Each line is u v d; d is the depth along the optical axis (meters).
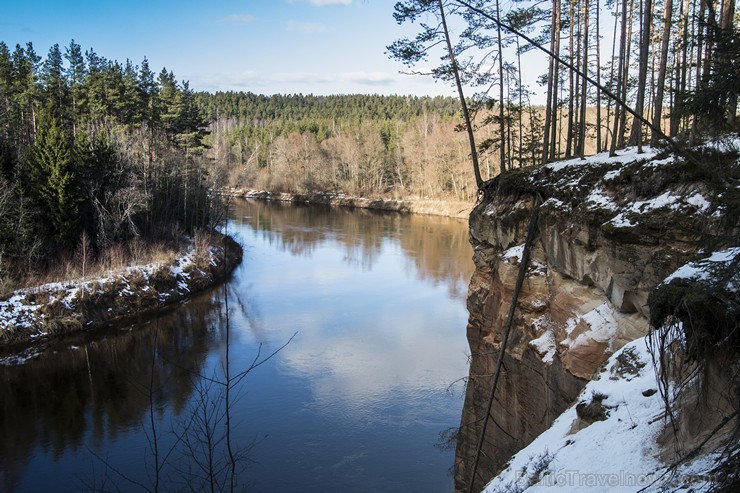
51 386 28.36
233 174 123.62
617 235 12.68
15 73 62.59
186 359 30.91
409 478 19.75
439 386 27.02
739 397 6.31
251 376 28.22
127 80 65.44
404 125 131.00
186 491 17.61
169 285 43.94
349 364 29.78
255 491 18.41
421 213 95.25
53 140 42.75
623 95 24.73
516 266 17.34
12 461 21.42
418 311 39.19
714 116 8.21
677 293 6.97
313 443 21.75
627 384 10.73
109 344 34.06
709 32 8.01
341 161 121.62
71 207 42.59
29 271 38.22
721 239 7.34
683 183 11.84
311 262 56.12
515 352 16.97
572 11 25.44
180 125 68.25
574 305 14.80
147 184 54.69
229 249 57.41
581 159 17.53
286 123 160.38
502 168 22.02
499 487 10.80
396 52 21.39
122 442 22.16
